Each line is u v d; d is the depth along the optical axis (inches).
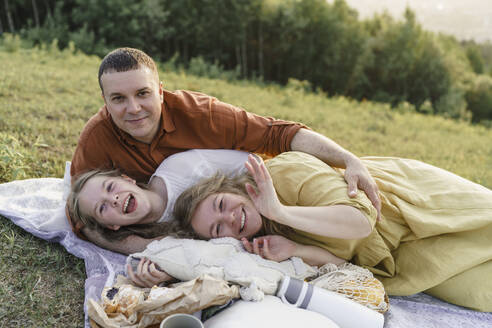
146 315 74.1
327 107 503.2
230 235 93.6
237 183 100.3
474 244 96.9
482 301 93.3
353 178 96.4
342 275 91.4
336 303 81.4
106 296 80.8
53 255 105.2
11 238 106.3
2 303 86.4
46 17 1173.1
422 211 99.5
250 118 111.9
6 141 145.9
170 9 1259.8
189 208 95.2
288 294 81.7
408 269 99.1
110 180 100.2
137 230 103.7
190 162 107.2
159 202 104.6
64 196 127.0
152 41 1240.2
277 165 98.7
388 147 317.4
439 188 104.0
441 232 96.0
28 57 469.1
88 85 327.0
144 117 101.2
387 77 1499.8
